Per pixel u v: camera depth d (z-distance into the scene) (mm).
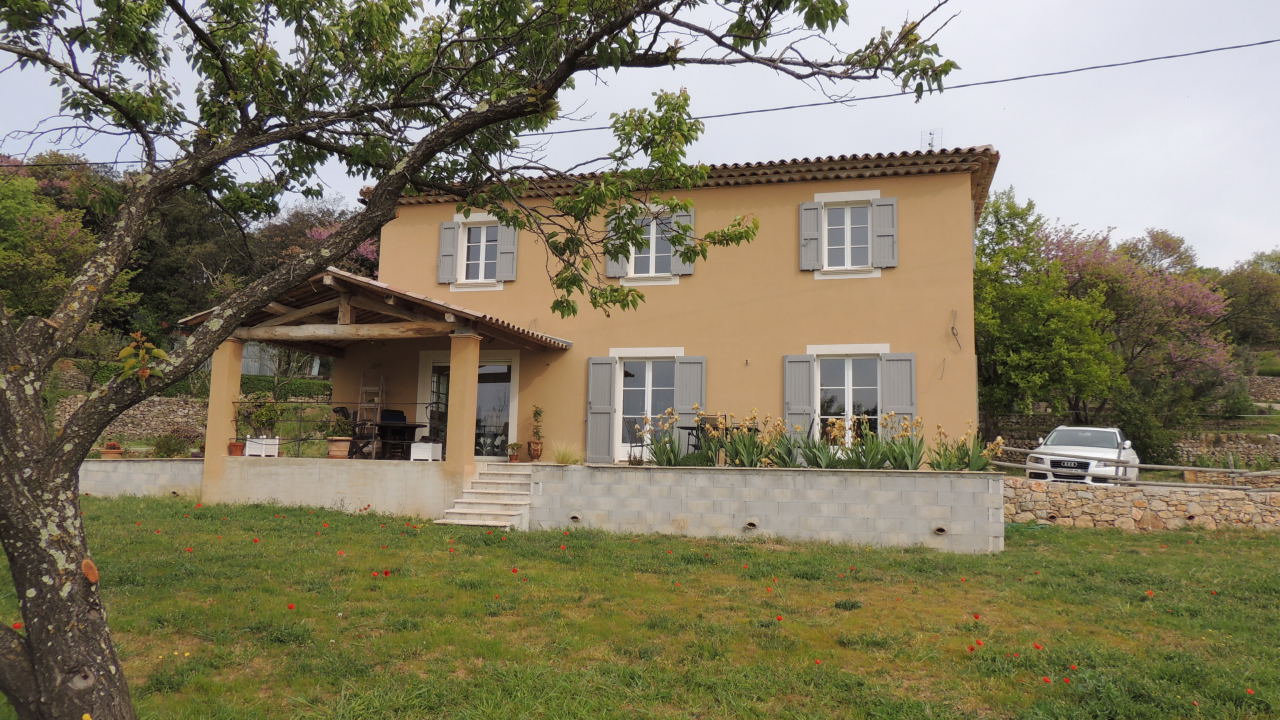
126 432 23641
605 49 5266
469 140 7441
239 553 9016
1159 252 29562
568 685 5414
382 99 7949
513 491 12047
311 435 17828
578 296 14664
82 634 3520
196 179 4930
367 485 12500
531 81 6941
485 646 6184
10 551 3492
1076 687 5320
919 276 13328
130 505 12422
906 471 10633
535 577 8367
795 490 10914
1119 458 14625
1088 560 9656
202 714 4914
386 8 7621
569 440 14336
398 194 5172
